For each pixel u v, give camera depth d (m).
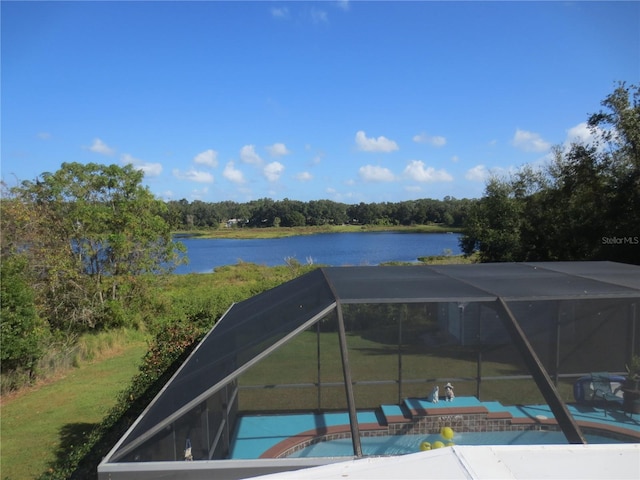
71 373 11.37
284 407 5.72
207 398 3.58
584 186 17.28
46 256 13.96
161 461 3.29
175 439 3.43
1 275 10.09
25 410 8.91
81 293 14.67
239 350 4.19
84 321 14.71
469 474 1.87
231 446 4.63
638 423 4.31
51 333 12.91
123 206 15.55
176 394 3.82
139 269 16.22
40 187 14.80
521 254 20.52
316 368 6.82
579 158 17.19
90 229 15.17
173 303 16.56
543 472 1.90
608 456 2.04
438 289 4.95
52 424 8.16
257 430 5.05
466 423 5.30
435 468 1.94
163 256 17.08
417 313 7.55
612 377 4.77
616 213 15.48
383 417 5.45
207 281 26.42
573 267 7.18
